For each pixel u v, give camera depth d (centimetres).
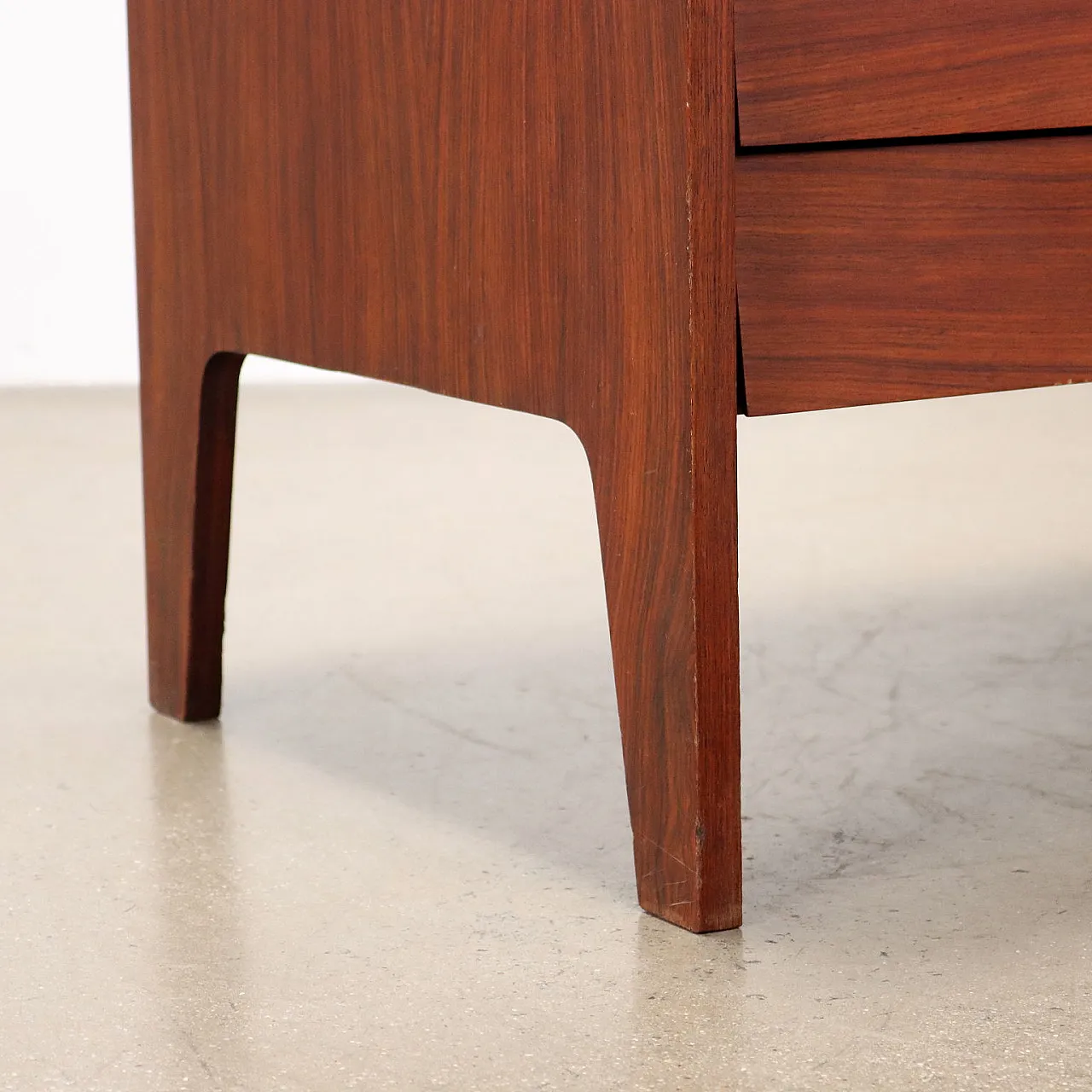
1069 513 199
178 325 115
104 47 349
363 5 93
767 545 182
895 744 111
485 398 89
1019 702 121
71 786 105
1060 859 90
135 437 274
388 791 103
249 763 110
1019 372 85
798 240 78
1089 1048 67
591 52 78
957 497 212
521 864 90
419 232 92
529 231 84
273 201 104
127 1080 66
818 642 139
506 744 113
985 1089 63
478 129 86
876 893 85
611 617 83
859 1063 66
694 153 73
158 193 116
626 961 77
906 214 81
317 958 78
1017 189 84
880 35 78
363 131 95
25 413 308
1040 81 83
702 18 72
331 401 327
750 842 93
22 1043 69
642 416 79
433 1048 68
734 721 79
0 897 86
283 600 159
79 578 168
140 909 85
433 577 169
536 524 199
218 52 107
